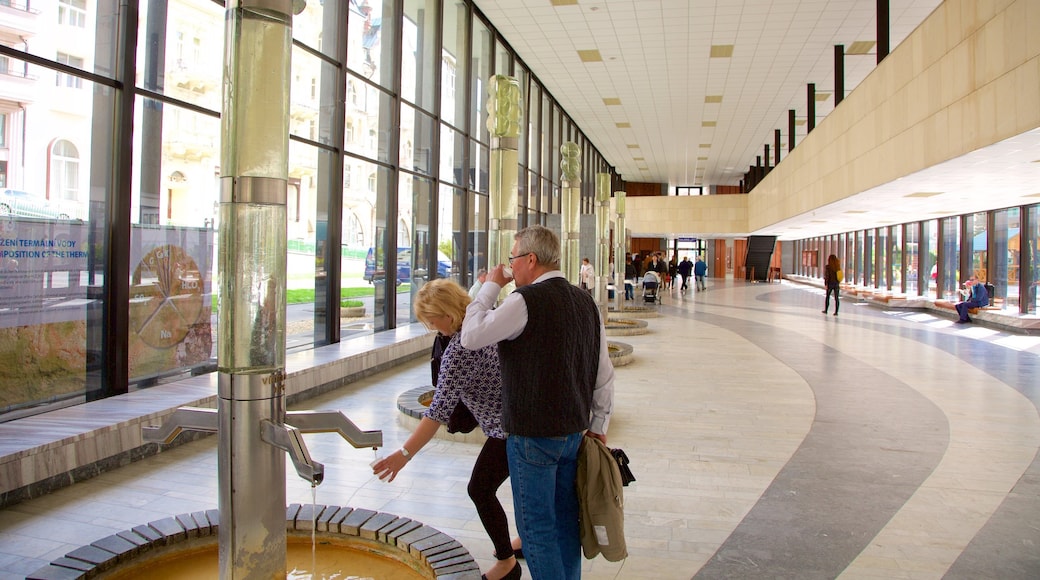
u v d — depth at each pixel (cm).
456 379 266
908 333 1378
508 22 1407
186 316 673
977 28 761
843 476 455
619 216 1777
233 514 228
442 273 1268
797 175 1905
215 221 707
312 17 855
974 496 416
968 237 1873
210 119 695
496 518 282
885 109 1118
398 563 302
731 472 462
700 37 1470
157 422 486
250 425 228
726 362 962
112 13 564
